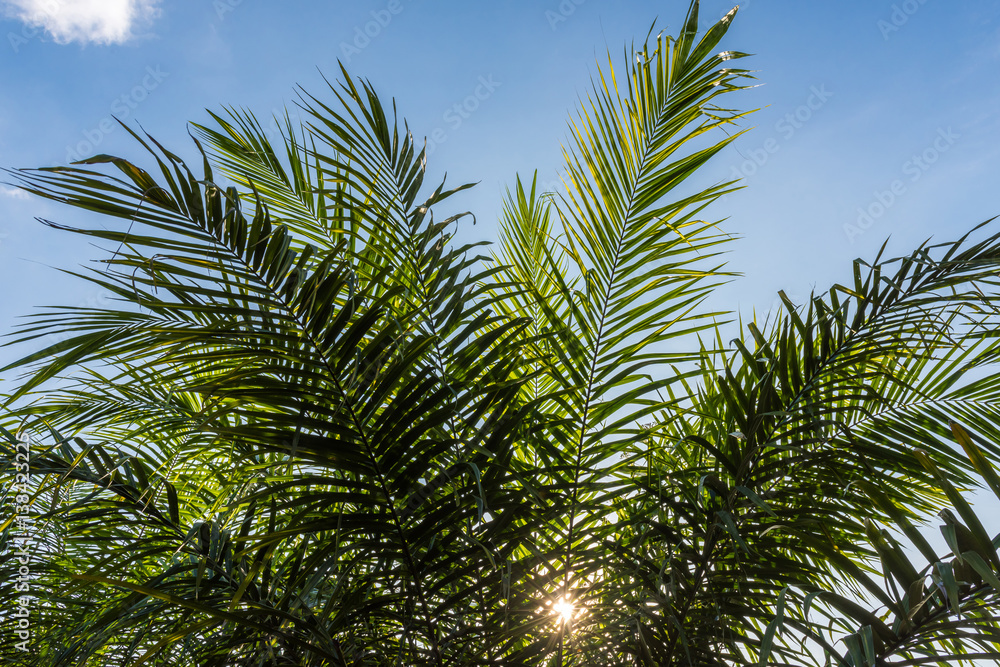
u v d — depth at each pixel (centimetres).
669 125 226
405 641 193
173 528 187
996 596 116
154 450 226
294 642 164
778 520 178
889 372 201
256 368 154
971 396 206
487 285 219
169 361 158
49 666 206
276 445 155
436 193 211
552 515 197
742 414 194
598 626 200
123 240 148
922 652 148
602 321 216
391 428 164
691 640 194
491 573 185
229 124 251
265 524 191
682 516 191
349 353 162
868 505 198
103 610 203
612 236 222
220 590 177
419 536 174
